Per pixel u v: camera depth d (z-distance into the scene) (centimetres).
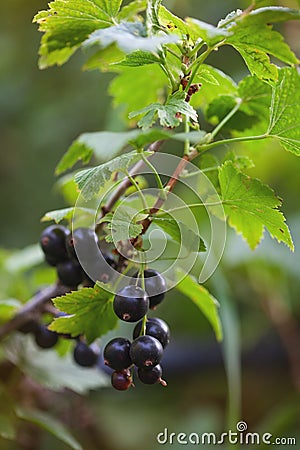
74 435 82
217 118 60
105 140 59
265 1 53
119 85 63
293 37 89
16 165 120
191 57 54
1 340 61
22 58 122
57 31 56
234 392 71
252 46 53
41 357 67
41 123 118
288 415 74
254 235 58
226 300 74
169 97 53
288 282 90
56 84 119
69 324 56
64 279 57
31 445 75
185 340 92
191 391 95
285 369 93
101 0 54
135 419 91
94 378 67
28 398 74
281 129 55
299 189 94
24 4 121
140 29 52
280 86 54
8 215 117
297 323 94
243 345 91
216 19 100
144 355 51
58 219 55
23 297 72
